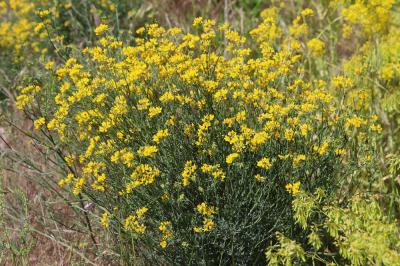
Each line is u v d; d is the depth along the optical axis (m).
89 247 3.78
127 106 3.38
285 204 3.39
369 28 4.73
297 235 3.41
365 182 3.86
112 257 3.61
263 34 4.04
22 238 3.54
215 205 3.34
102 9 5.59
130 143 3.42
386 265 2.93
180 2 6.17
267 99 3.45
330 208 3.13
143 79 3.54
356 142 3.83
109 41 3.89
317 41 4.54
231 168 3.31
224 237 3.21
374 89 4.48
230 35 3.71
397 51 4.52
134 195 3.33
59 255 3.73
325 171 3.42
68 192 3.85
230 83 3.46
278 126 3.22
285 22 5.79
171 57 3.48
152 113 3.21
